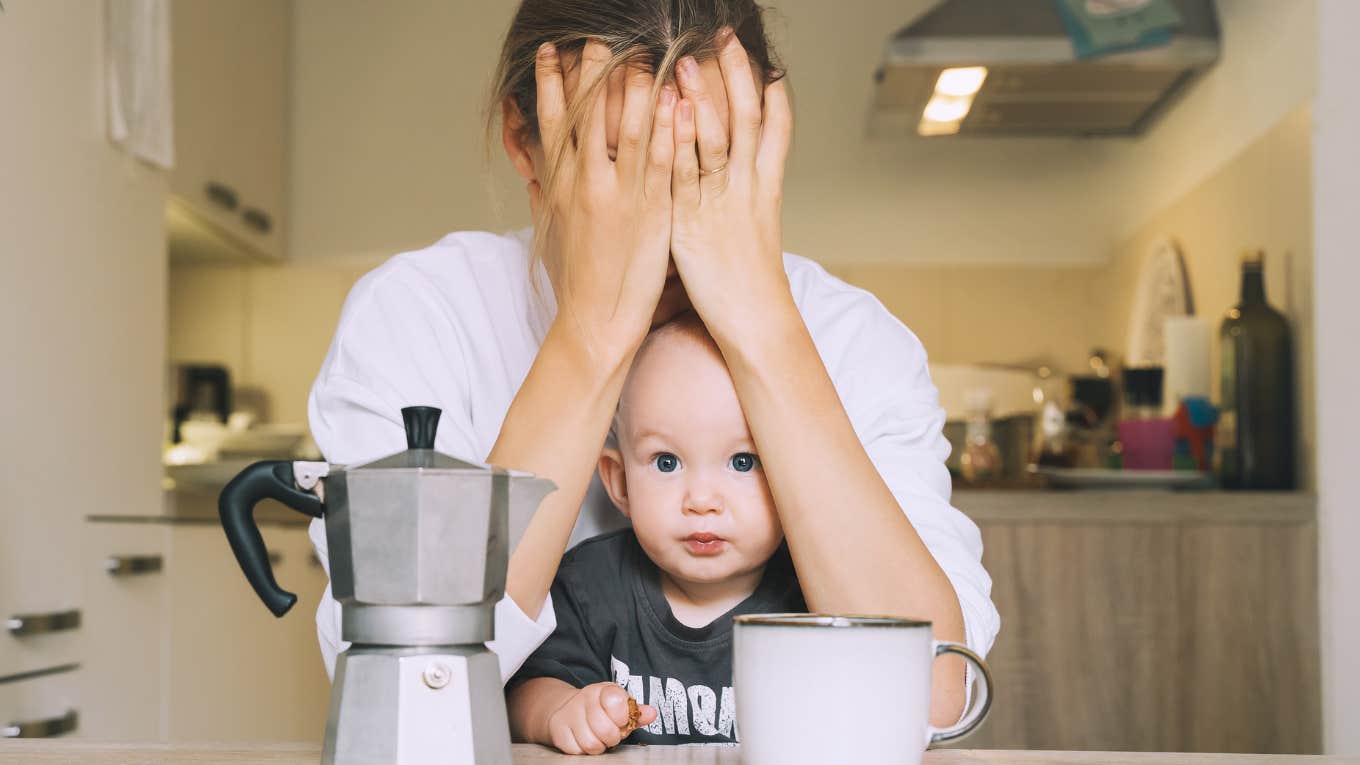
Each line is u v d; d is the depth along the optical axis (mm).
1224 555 2086
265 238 3461
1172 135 2908
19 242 1979
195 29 2928
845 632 601
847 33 3539
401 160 3674
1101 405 2932
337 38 3699
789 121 920
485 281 1196
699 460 963
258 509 2738
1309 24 2143
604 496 1164
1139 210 3176
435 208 3660
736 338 884
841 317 1237
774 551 1036
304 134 3680
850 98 3531
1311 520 2084
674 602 1046
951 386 3090
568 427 870
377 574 596
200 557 2586
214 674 2602
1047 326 3451
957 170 3498
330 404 1101
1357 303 2068
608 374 875
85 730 2152
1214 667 2076
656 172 874
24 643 1967
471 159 3672
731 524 963
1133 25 2572
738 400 948
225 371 3406
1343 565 2057
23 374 1986
